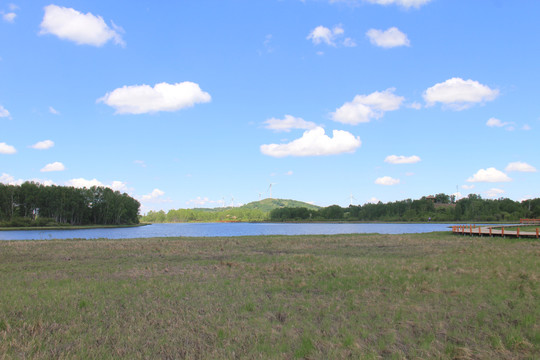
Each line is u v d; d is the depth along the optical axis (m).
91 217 153.88
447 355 8.71
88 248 34.03
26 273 20.20
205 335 10.09
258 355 8.74
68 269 21.59
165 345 9.34
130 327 10.61
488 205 175.00
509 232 46.06
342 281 17.12
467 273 18.48
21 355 8.67
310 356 8.65
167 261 25.25
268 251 31.72
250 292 15.08
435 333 10.11
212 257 27.47
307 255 26.95
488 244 35.78
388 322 11.02
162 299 13.90
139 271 20.55
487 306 12.49
